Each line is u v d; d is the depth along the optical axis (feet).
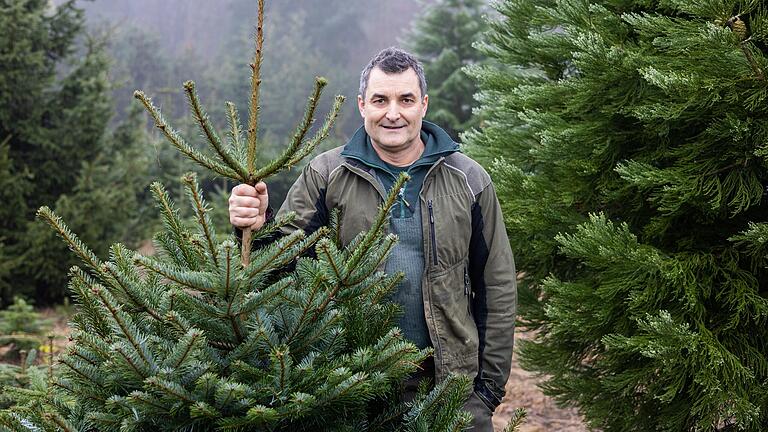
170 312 6.24
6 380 12.76
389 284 7.61
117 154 34.94
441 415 6.96
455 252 8.32
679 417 10.46
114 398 5.87
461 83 46.37
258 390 6.06
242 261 6.81
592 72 10.70
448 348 8.23
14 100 31.65
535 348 12.68
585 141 11.11
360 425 7.04
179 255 7.50
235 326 6.51
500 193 12.09
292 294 6.85
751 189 9.87
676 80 8.97
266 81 95.66
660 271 9.86
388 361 6.67
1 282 30.19
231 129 7.22
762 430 9.87
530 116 11.74
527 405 18.08
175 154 43.80
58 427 6.39
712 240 10.96
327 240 6.39
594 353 12.23
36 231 30.45
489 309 8.74
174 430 6.12
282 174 47.24
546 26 12.20
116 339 6.39
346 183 8.49
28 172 30.83
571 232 11.43
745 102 9.10
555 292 11.64
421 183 8.39
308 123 6.43
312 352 6.53
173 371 5.86
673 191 9.82
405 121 8.20
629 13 11.51
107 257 32.35
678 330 9.23
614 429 11.56
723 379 9.71
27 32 31.27
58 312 30.27
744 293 9.91
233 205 6.74
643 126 10.96
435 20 49.21
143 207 42.93
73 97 33.71
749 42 9.45
